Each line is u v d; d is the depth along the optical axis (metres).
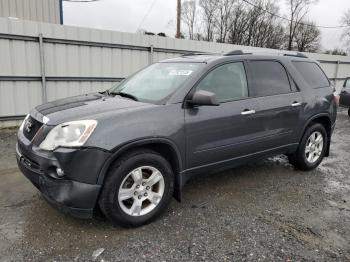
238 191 4.39
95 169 3.00
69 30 8.79
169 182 3.52
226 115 3.90
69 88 9.15
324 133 5.38
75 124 3.04
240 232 3.33
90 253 2.92
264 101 4.36
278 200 4.14
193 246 3.07
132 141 3.15
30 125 3.49
